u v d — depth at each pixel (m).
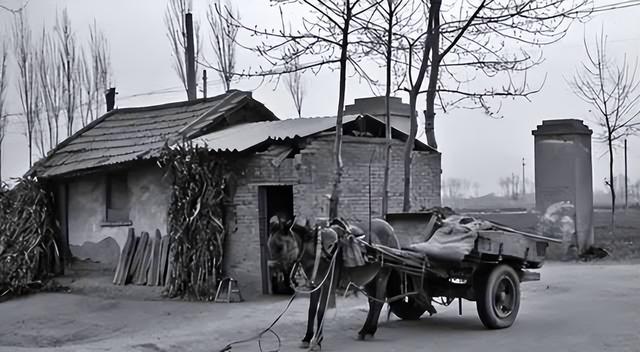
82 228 21.30
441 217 13.87
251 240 17.56
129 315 15.95
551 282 18.72
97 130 22.89
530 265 13.69
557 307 14.92
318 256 11.26
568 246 25.06
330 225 11.76
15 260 20.00
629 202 58.59
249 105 21.50
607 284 18.12
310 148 17.77
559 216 25.25
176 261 17.62
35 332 15.06
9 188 21.50
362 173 18.56
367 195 18.59
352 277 11.75
